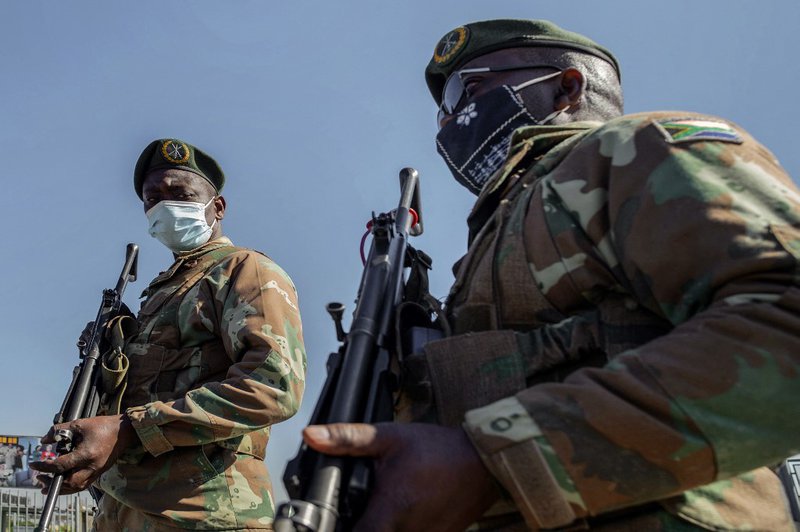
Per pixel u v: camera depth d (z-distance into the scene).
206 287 3.60
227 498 3.21
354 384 1.36
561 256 1.47
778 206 1.21
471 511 1.16
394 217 1.97
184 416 3.11
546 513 1.12
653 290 1.29
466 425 1.18
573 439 1.12
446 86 2.39
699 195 1.25
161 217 4.35
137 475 3.25
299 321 3.55
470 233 1.97
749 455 1.09
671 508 1.26
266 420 3.20
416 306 1.71
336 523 1.11
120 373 3.48
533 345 1.45
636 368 1.15
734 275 1.17
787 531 1.38
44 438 3.10
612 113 2.31
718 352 1.11
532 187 1.65
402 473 1.13
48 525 2.91
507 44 2.28
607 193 1.43
